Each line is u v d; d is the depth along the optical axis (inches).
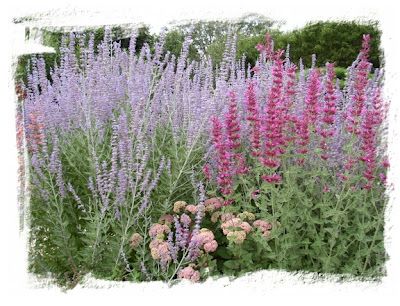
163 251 41.5
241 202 49.7
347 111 48.8
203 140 53.2
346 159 45.9
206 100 52.6
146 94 53.3
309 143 46.2
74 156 51.8
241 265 43.9
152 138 50.7
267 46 57.0
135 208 48.9
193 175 49.3
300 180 49.7
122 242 44.3
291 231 43.4
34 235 48.9
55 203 49.4
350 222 47.0
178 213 50.4
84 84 52.5
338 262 42.4
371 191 42.4
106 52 56.0
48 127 52.4
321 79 56.4
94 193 49.0
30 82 58.0
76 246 50.7
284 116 44.0
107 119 54.9
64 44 58.6
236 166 46.3
